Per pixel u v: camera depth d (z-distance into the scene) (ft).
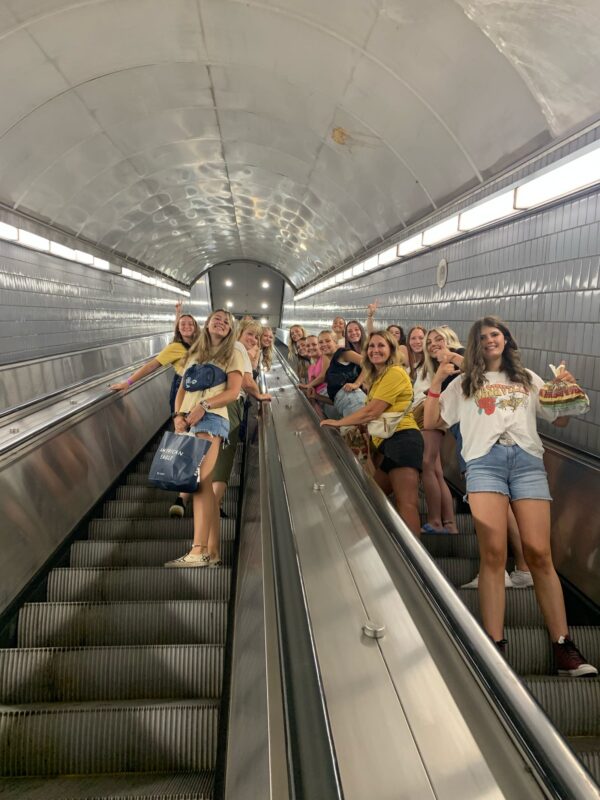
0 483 10.55
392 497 12.62
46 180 21.03
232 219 44.62
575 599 9.35
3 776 6.62
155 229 38.27
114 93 17.80
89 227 28.30
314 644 5.47
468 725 4.44
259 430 13.33
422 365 14.46
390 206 21.40
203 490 10.89
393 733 4.53
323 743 3.93
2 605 9.28
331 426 11.60
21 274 22.08
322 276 44.47
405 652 5.42
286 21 13.94
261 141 23.34
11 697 7.84
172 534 14.10
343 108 17.17
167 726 6.82
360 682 5.13
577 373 11.01
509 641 8.04
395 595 6.32
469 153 14.29
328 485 10.66
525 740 4.02
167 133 22.25
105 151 21.95
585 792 3.44
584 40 9.11
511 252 13.76
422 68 13.04
